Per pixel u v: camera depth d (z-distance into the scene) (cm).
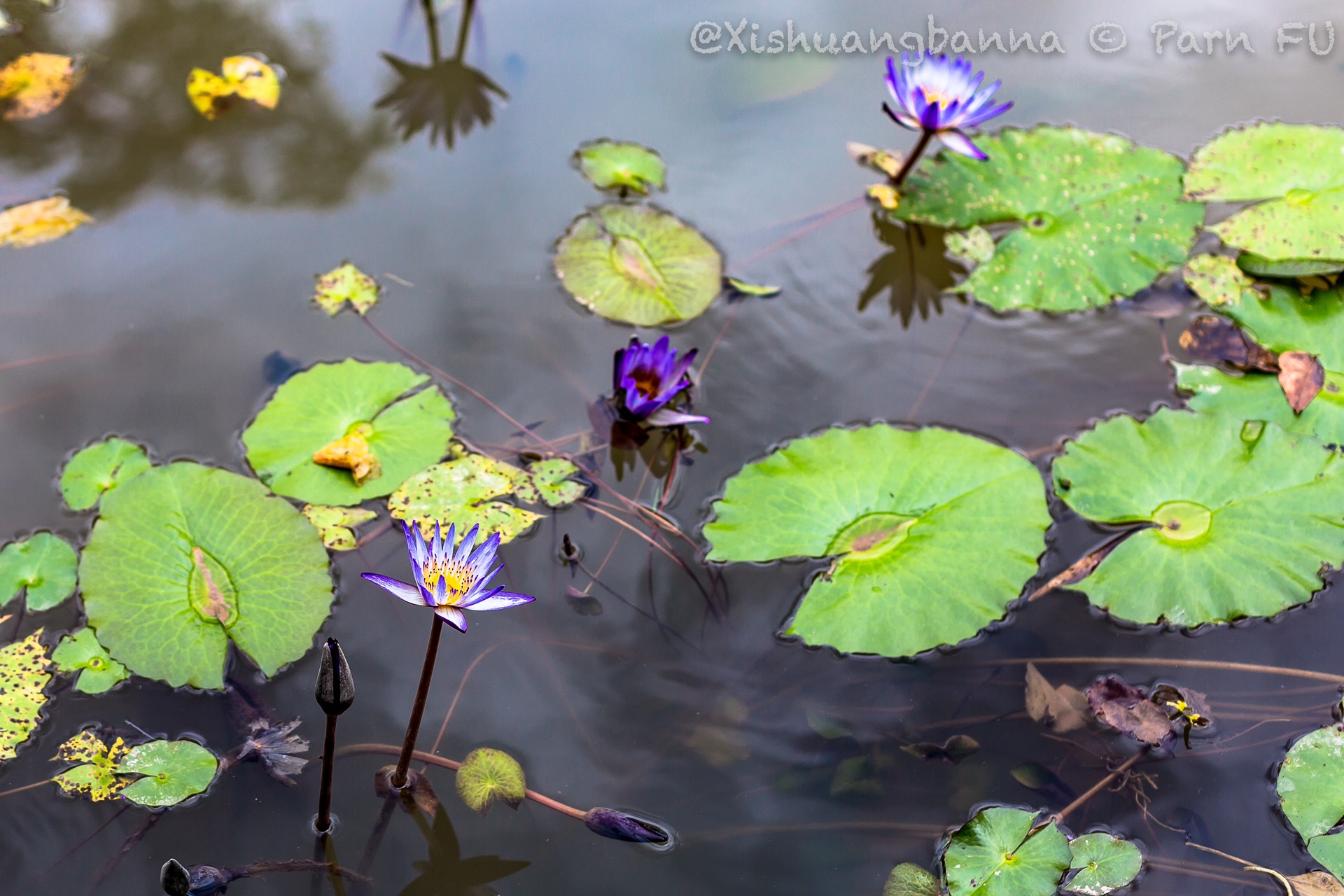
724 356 271
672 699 199
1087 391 264
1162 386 264
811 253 302
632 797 183
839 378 267
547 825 178
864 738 193
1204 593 213
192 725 186
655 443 248
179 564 206
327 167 317
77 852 168
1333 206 295
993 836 175
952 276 298
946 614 208
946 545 219
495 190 314
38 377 248
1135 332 281
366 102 341
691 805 182
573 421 251
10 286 271
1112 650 209
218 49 352
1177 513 228
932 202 315
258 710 189
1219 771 188
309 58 354
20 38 347
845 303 288
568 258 290
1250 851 177
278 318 269
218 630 197
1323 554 216
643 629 210
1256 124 324
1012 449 247
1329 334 270
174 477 219
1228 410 254
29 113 322
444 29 373
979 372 270
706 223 309
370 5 380
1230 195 304
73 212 294
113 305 269
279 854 171
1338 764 184
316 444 234
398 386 249
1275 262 289
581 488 234
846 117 351
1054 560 225
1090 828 180
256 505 217
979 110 303
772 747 192
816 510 229
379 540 220
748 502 231
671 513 233
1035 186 314
